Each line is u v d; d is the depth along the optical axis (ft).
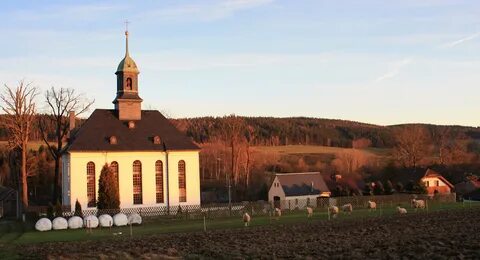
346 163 514.27
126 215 220.43
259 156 511.40
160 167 270.46
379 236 150.30
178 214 241.14
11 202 306.35
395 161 474.08
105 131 266.57
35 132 375.66
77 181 252.01
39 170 376.07
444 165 460.96
